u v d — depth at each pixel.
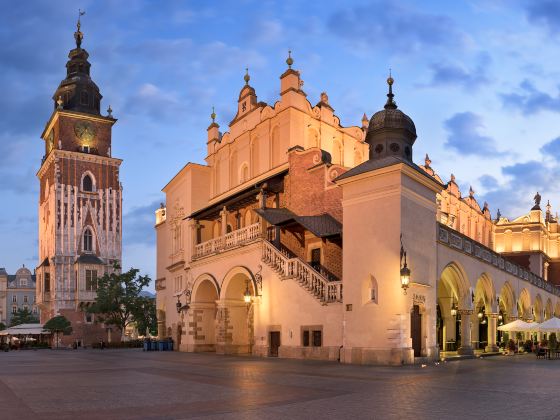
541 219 66.38
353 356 25.55
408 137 28.78
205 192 47.66
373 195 25.95
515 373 19.92
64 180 86.62
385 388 15.18
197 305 43.09
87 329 84.31
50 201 87.62
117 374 21.39
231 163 45.81
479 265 34.00
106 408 12.12
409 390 14.67
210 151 48.62
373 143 28.64
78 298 83.94
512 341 37.38
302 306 29.52
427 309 26.23
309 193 34.16
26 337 90.88
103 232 88.44
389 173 25.41
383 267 25.12
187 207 47.09
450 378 17.98
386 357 24.34
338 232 29.19
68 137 88.50
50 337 84.00
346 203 27.06
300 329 29.50
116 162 91.00
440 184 27.80
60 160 86.81
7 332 73.19
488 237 66.12
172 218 50.09
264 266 32.97
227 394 14.26
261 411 11.39
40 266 88.12
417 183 26.41
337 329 27.27
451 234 30.11
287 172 36.09
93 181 88.88
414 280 25.36
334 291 28.00
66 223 85.88
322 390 14.84
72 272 85.25
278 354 30.94
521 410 11.27
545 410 11.27
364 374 19.58
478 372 20.39
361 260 26.02
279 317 31.20
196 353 40.06
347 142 44.62
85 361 32.50
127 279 74.31
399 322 24.25
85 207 87.62
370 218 25.95
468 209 61.28
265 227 34.12
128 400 13.38
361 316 25.59
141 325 74.25
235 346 37.34
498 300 36.81
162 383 17.39
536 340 46.06
